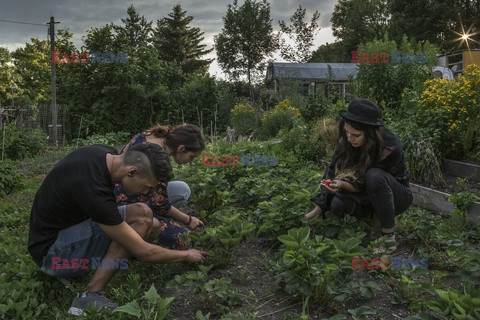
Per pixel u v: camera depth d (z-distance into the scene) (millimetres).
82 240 2779
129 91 27203
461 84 6359
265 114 14016
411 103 7086
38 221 2771
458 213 4223
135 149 2621
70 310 2686
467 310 2207
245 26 42594
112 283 3141
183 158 3389
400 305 2848
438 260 3402
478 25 38281
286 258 2766
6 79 49500
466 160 5832
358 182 3572
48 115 23266
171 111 27094
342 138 3715
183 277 2988
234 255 3629
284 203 3879
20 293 2773
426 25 37719
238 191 5168
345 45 48562
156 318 2574
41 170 11859
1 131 15141
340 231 3602
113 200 2639
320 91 11070
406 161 5656
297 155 7340
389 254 3344
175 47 50750
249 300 2982
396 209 3723
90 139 21016
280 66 24047
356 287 2934
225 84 28719
